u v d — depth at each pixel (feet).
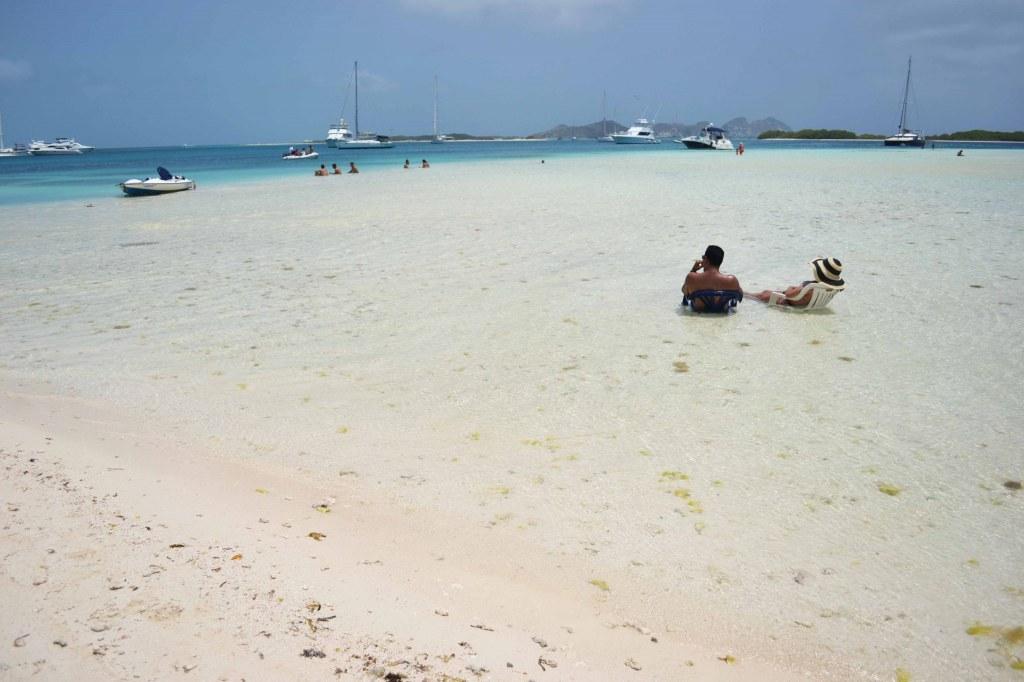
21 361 24.02
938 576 12.03
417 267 38.34
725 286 27.71
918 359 22.58
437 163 192.75
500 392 20.71
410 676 8.62
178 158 334.65
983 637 10.59
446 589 11.19
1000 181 83.05
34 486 13.34
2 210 81.51
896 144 319.68
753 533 13.32
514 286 33.45
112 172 195.62
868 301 29.37
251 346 25.41
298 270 38.63
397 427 18.40
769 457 16.39
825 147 358.43
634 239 44.70
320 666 8.60
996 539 13.08
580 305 29.94
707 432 17.78
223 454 16.63
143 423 18.52
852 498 14.53
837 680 9.73
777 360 22.88
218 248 46.93
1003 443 16.87
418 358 23.82
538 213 58.90
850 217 51.70
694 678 9.49
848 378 21.17
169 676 8.09
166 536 11.58
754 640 10.48
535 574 11.96
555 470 15.94
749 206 60.03
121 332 27.50
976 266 34.47
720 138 290.97
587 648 9.96
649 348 24.35
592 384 21.18
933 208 55.77
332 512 13.84
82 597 9.54
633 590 11.62
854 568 12.25
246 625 9.28
